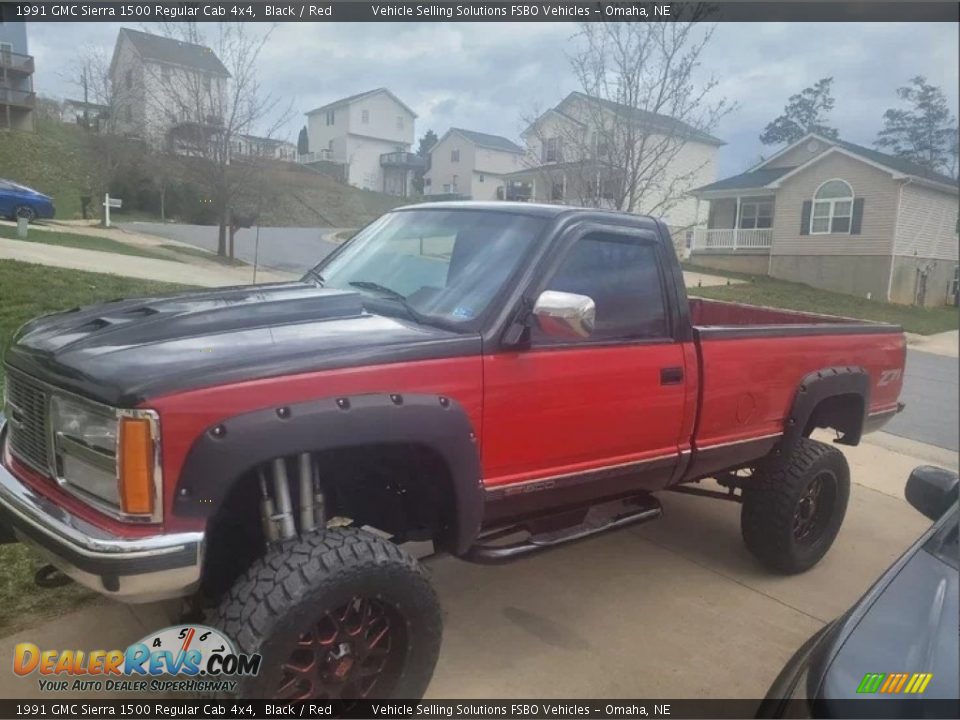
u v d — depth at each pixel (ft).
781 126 180.45
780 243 108.58
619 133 41.45
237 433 7.93
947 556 8.45
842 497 15.49
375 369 9.01
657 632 12.75
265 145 73.72
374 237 13.39
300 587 8.05
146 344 8.81
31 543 8.57
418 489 10.48
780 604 14.05
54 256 49.88
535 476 10.77
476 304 10.50
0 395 19.25
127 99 117.60
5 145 123.95
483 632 12.42
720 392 13.07
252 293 11.28
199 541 7.83
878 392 16.87
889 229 97.40
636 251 12.14
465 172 214.48
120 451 7.69
